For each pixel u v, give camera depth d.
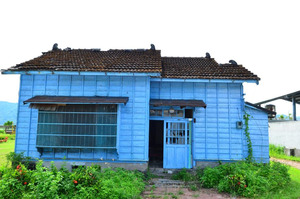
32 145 8.50
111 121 8.12
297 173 9.74
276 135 19.20
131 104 8.63
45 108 8.10
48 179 5.64
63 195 5.55
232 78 8.79
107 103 7.84
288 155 15.68
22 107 8.70
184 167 9.04
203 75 9.05
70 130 8.09
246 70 9.81
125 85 8.74
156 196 6.46
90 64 8.81
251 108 9.75
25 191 5.81
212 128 9.21
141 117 8.58
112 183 6.22
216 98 9.38
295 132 16.77
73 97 8.43
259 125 9.71
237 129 9.22
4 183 5.73
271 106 14.65
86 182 5.93
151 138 15.43
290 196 6.30
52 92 8.74
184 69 9.94
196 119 9.25
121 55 10.63
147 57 10.13
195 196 6.50
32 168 8.35
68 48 11.78
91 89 8.74
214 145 9.11
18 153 8.42
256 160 9.49
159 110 9.44
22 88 8.77
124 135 8.48
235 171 7.14
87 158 8.37
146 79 8.74
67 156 8.37
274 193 6.61
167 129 9.35
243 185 6.55
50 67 8.33
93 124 8.10
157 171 8.97
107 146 8.04
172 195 6.55
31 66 8.47
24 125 8.60
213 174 7.46
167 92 9.52
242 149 9.10
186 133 9.31
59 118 8.15
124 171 7.83
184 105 8.44
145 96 8.67
